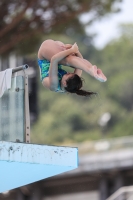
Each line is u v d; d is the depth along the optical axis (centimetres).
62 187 6825
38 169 1861
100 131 10106
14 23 3656
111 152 6569
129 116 10275
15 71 1955
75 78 1794
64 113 10362
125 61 11219
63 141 9975
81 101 10569
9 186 2169
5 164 1762
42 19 3816
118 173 6462
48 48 1841
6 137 1938
